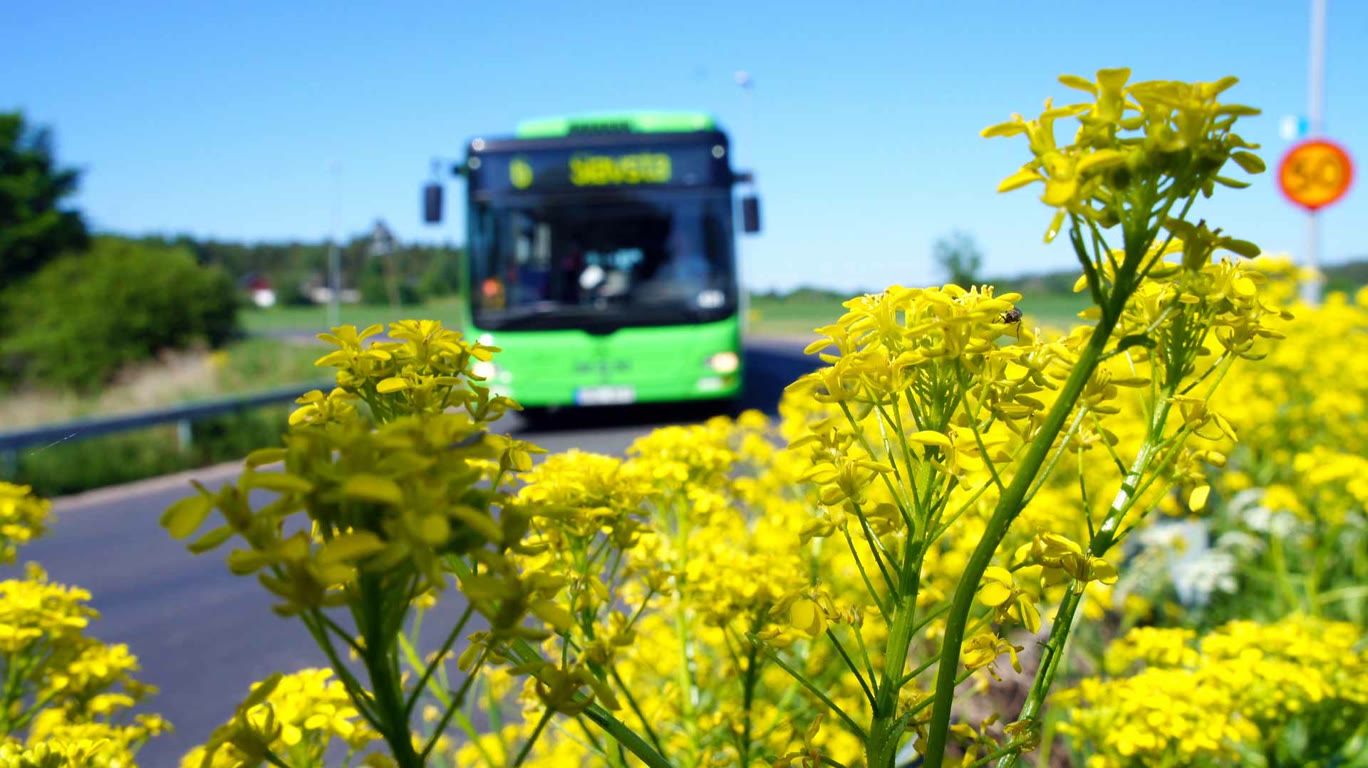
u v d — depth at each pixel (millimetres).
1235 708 2258
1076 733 2279
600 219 12492
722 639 2471
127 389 30141
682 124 12797
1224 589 4566
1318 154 10641
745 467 3885
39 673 1912
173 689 4754
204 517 688
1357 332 6617
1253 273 1168
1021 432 1125
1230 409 5355
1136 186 890
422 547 682
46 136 43188
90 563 7953
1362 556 4504
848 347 1165
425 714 2863
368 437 725
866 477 1120
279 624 5852
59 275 34781
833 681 2555
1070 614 1146
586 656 1363
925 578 2238
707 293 12453
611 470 1623
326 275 106312
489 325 12383
